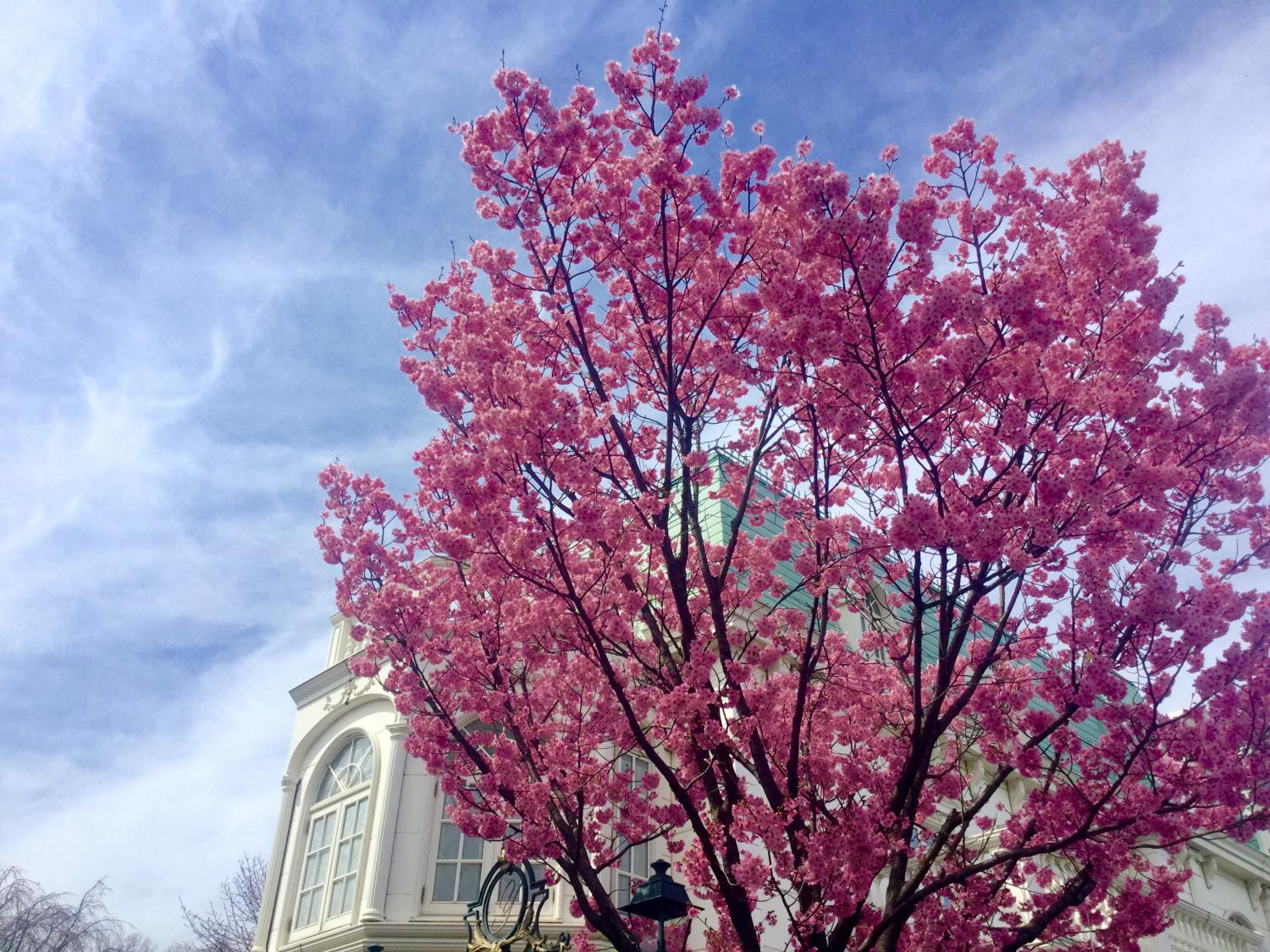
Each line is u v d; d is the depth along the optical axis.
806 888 6.73
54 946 22.64
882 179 6.05
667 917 6.88
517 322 8.65
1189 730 6.67
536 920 9.64
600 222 8.16
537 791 7.32
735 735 7.25
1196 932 16.17
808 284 6.94
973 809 7.51
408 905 11.18
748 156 7.79
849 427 6.50
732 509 13.22
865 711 8.98
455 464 6.92
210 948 26.53
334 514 9.43
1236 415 6.57
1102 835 7.27
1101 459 6.46
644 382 9.15
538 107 7.86
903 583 9.04
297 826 13.14
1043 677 7.30
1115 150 7.72
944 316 6.08
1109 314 6.92
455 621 8.88
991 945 7.84
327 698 14.12
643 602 7.95
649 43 7.93
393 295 9.67
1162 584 6.05
